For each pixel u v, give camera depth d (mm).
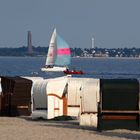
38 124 79625
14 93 93938
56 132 69125
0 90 94625
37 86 89312
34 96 89438
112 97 71562
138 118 71625
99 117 70875
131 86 71625
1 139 63125
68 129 72750
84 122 77562
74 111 88062
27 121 84688
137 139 64000
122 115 72125
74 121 85062
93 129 73312
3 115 94562
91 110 77375
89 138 64000
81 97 77500
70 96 87812
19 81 94062
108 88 71500
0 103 94625
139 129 71312
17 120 85875
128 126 72000
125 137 65438
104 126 71812
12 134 67000
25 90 94438
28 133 68000
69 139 63188
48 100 86750
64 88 88000
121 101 71625
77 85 88250
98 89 76875
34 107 89250
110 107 71688
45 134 67125
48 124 79875
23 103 94562
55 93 87375
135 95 71375
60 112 87500
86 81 81875
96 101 76812
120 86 71500
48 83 87125
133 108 71625
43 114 87188
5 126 75812
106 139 63438
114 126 71938
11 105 93938
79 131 70562
